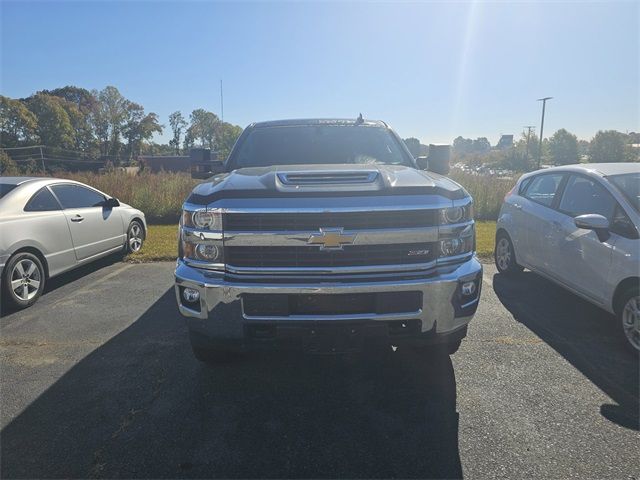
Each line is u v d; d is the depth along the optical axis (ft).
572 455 8.50
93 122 316.19
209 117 336.70
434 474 8.04
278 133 15.49
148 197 43.27
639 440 8.93
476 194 44.52
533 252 18.12
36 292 17.60
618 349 13.19
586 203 15.40
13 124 255.91
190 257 9.86
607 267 13.62
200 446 8.84
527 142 222.89
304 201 9.30
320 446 8.83
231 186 9.80
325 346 9.53
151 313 16.51
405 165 14.26
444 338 10.01
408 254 9.58
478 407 10.16
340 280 9.37
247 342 9.69
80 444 8.91
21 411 10.09
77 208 20.89
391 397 10.61
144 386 11.18
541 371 11.82
